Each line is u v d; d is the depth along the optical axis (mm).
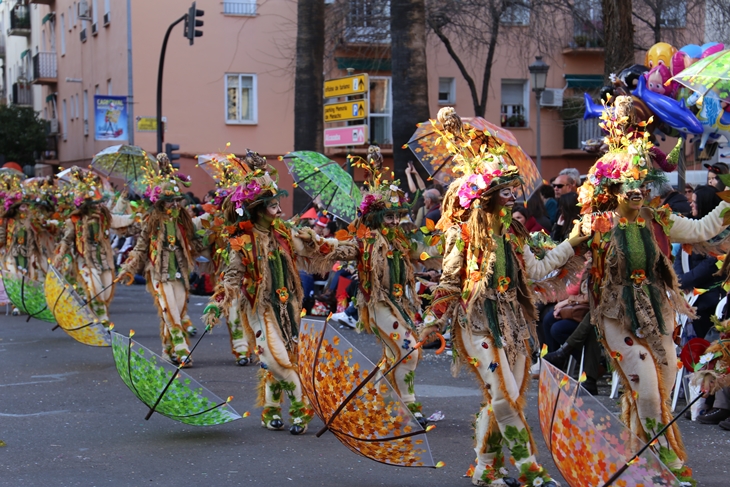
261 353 6488
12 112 38188
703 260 7277
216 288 6496
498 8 22844
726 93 7676
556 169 26859
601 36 23781
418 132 7605
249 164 6566
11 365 9492
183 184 9352
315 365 5238
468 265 4855
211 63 26000
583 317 8039
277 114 26672
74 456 5930
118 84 27281
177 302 9328
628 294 5047
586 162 26969
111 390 8172
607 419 4336
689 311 5176
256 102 26469
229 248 6688
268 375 6730
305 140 16844
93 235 11273
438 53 26156
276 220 6621
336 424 5172
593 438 4246
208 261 9891
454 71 26344
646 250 5031
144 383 6438
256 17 26266
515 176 4824
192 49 25781
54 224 13898
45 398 7820
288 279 6578
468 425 6832
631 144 5164
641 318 5004
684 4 19719
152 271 9211
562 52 26031
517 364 4902
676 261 7676
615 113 5277
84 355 10141
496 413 4820
